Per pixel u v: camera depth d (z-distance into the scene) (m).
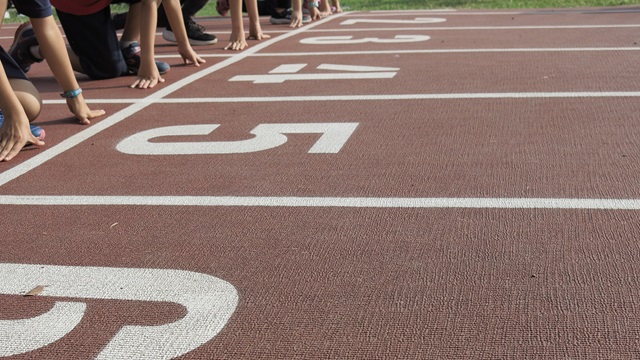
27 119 5.22
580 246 3.44
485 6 13.43
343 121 5.60
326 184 4.33
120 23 9.98
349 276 3.26
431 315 2.93
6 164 4.96
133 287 3.25
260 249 3.55
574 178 4.27
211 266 3.41
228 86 7.00
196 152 5.02
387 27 10.92
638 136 4.97
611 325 2.81
